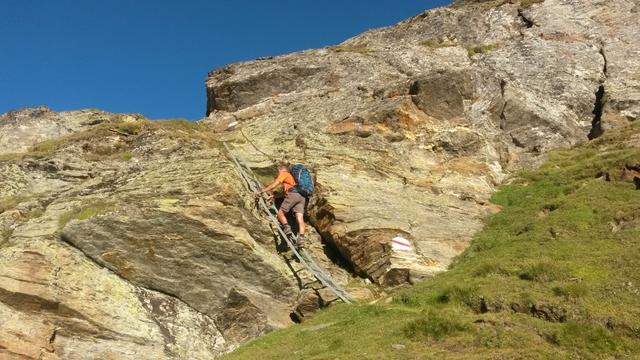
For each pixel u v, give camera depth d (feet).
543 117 84.33
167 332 46.21
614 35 103.91
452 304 40.34
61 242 48.62
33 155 64.08
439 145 75.05
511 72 97.30
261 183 65.05
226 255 50.44
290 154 68.80
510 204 64.85
